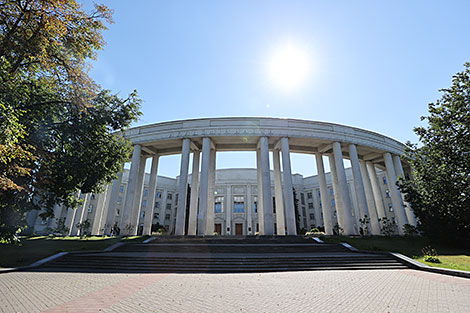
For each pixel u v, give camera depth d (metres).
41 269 12.48
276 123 27.47
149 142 28.14
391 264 13.14
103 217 34.38
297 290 7.74
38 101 13.09
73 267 12.93
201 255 14.73
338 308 5.87
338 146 27.78
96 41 11.59
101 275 10.75
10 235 13.73
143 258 13.66
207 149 26.31
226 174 50.62
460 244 19.09
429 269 11.73
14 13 9.40
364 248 16.98
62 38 10.96
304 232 37.25
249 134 26.92
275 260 13.27
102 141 16.39
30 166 13.02
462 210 18.05
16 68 10.73
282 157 26.19
